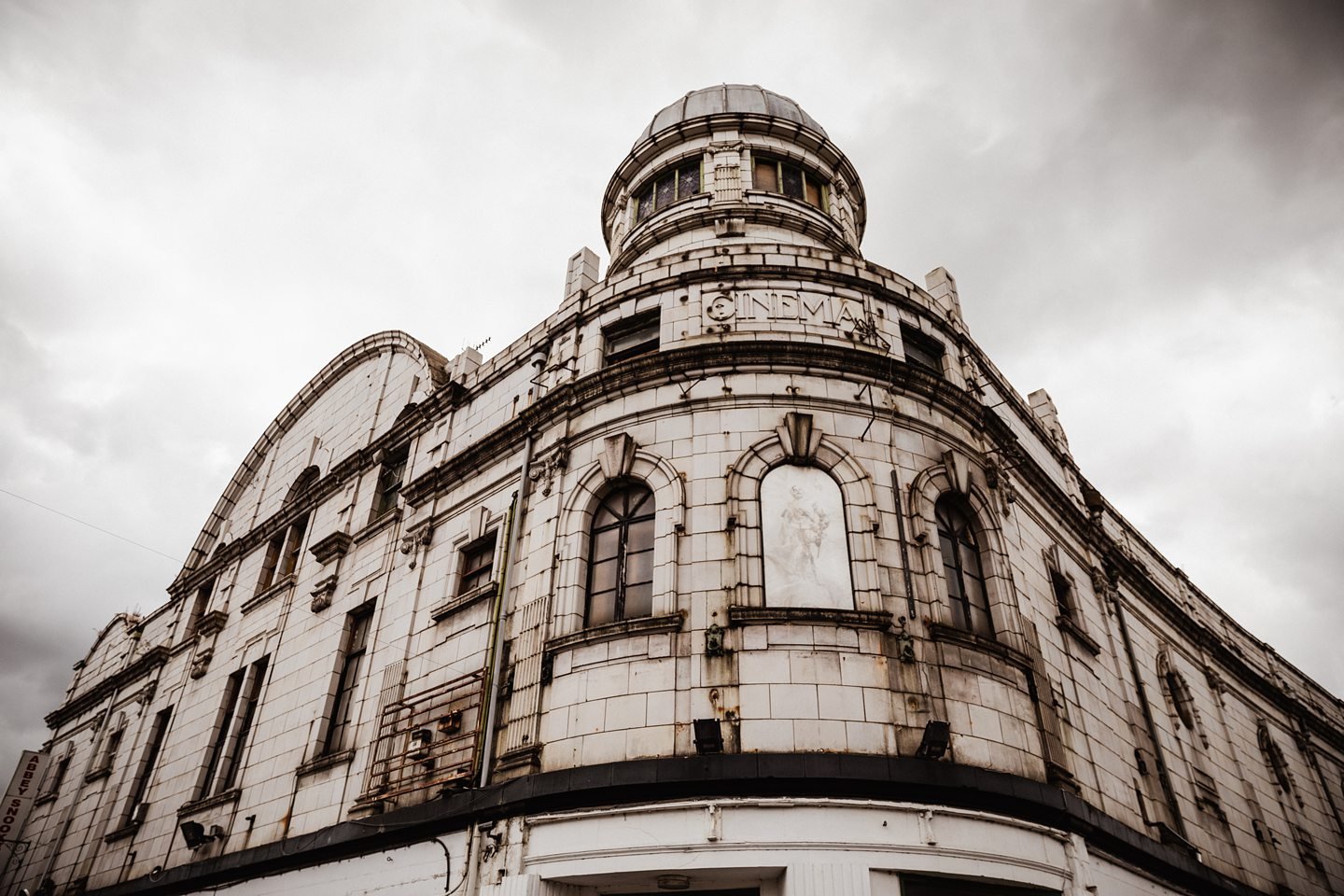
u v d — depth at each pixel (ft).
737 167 69.97
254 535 87.35
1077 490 71.61
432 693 50.80
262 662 73.72
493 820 40.50
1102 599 65.26
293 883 51.98
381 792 49.57
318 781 56.29
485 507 56.75
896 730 37.88
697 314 52.47
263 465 102.63
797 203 69.05
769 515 44.11
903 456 47.52
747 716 37.78
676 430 47.65
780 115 77.51
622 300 56.39
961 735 39.14
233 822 62.18
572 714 40.93
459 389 67.62
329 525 76.07
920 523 45.27
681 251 61.62
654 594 42.68
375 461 74.28
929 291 65.51
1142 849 48.24
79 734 102.47
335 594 68.23
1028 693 44.50
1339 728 107.34
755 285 53.26
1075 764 47.50
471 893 39.11
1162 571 86.07
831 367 48.88
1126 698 60.75
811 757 36.09
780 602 41.45
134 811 79.20
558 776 38.75
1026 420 67.56
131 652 103.35
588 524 48.03
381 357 87.61
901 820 35.14
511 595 49.37
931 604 42.80
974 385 58.13
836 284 54.08
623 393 50.62
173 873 63.72
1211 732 73.61
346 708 59.82
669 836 35.27
